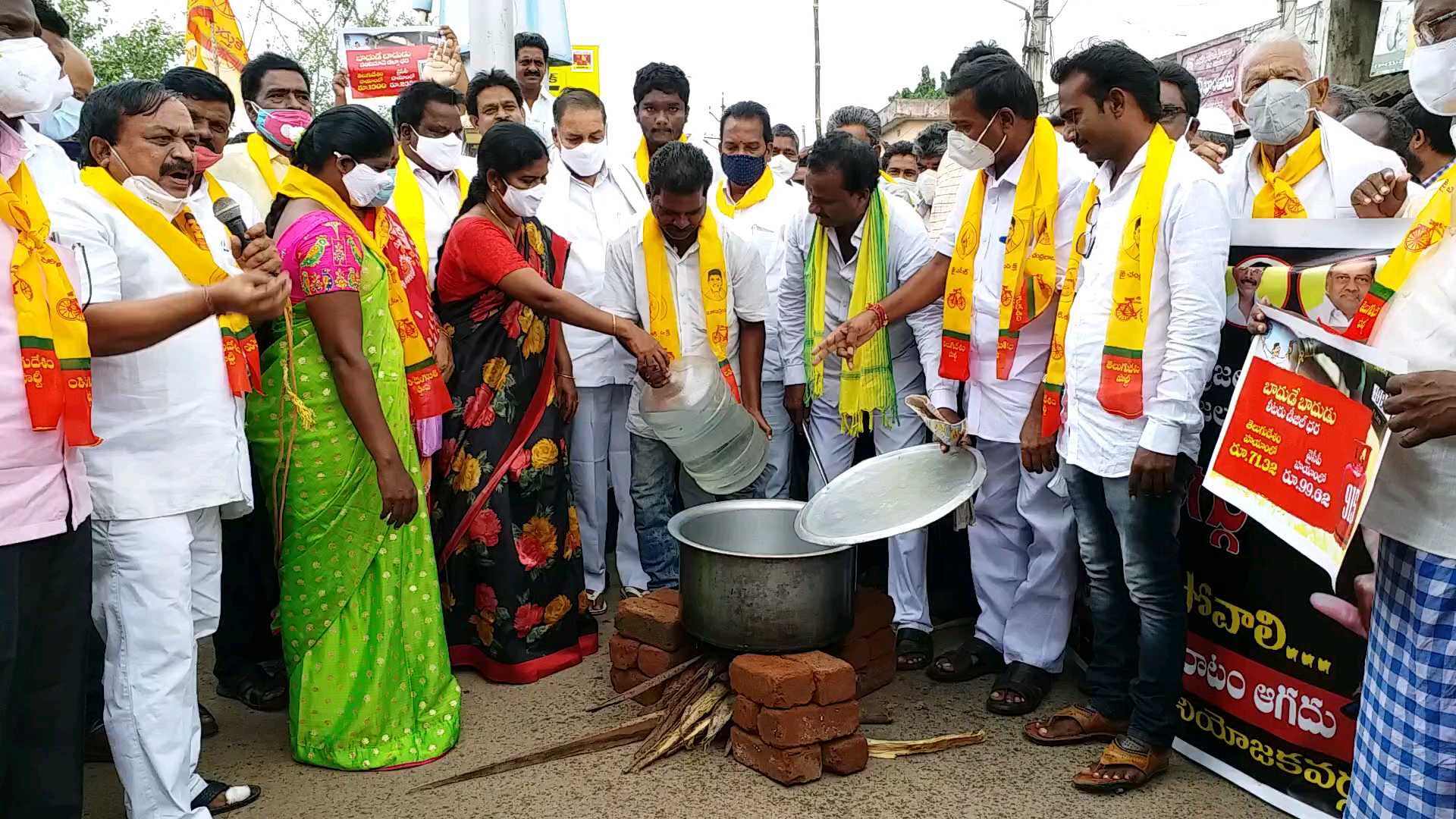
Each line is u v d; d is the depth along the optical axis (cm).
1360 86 871
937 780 276
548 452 352
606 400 412
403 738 293
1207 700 278
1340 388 192
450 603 354
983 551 344
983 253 320
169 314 212
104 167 241
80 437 205
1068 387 268
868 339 335
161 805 245
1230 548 268
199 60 520
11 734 212
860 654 327
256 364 269
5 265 193
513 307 344
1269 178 314
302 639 288
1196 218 242
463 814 262
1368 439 183
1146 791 269
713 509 335
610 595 443
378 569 288
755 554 314
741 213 451
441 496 349
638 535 410
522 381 346
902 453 321
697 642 326
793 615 288
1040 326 310
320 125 280
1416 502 183
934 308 346
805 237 372
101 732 300
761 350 380
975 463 288
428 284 331
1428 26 178
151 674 241
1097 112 256
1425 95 182
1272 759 260
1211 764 277
